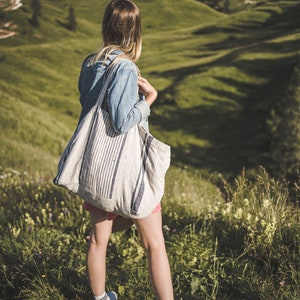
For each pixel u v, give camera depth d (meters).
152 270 2.85
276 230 3.91
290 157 27.39
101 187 2.62
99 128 2.64
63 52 74.31
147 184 2.67
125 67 2.62
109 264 3.80
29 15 83.94
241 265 3.59
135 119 2.58
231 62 51.59
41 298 3.24
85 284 3.46
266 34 76.69
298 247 3.66
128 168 2.63
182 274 3.53
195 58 73.38
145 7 108.00
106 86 2.64
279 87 41.66
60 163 2.73
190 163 34.38
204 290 3.27
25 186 7.57
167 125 42.38
